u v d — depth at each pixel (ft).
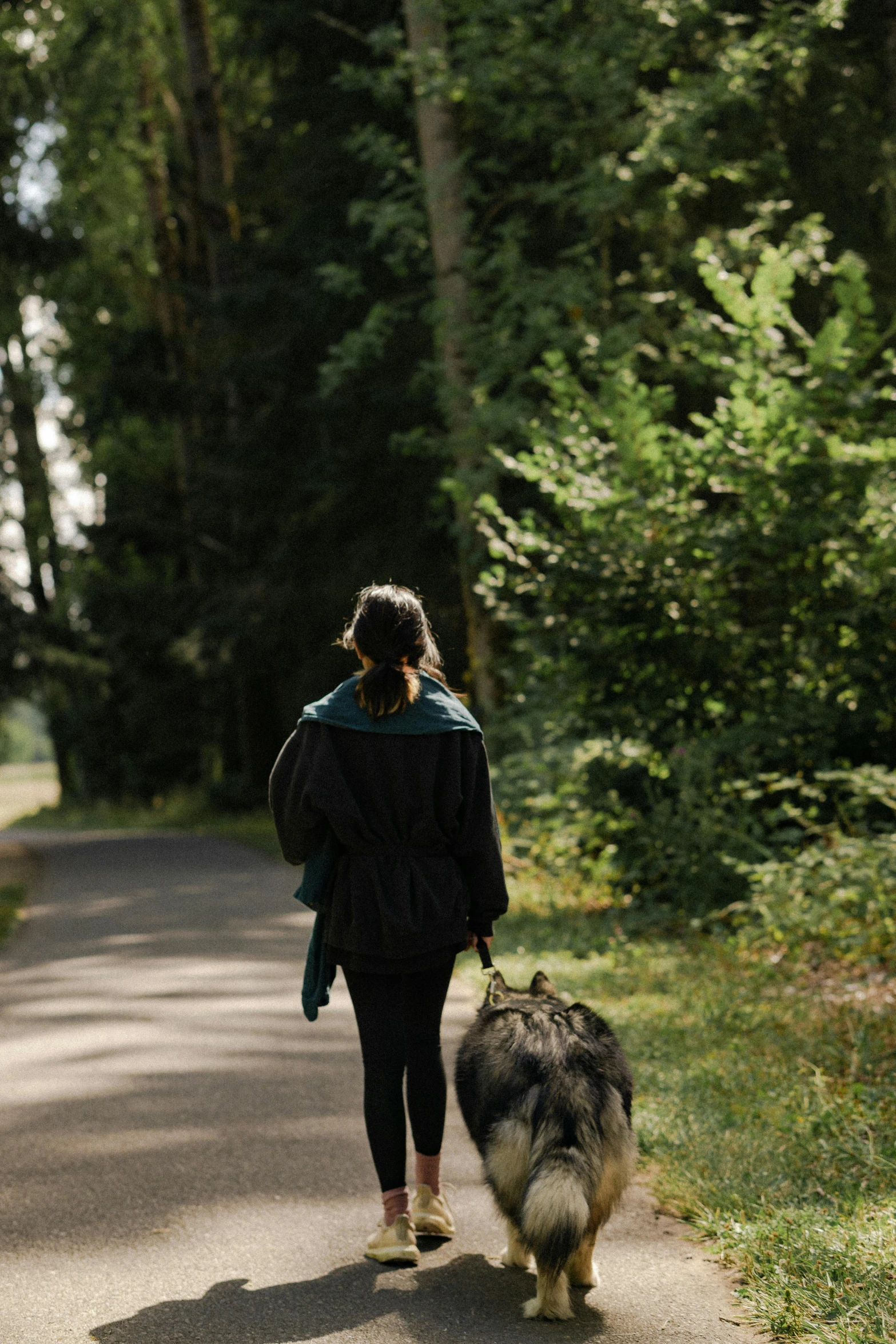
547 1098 10.78
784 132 45.47
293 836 12.23
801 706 29.58
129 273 102.53
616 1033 19.98
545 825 34.83
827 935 24.20
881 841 24.88
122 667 102.47
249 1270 12.13
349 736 12.13
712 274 29.30
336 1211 13.66
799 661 29.89
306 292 57.41
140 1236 12.95
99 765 138.21
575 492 29.45
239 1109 17.40
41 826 123.95
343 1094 18.16
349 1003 24.56
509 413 41.37
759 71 43.50
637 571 28.73
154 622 97.71
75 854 66.54
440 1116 12.80
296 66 63.00
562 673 31.32
